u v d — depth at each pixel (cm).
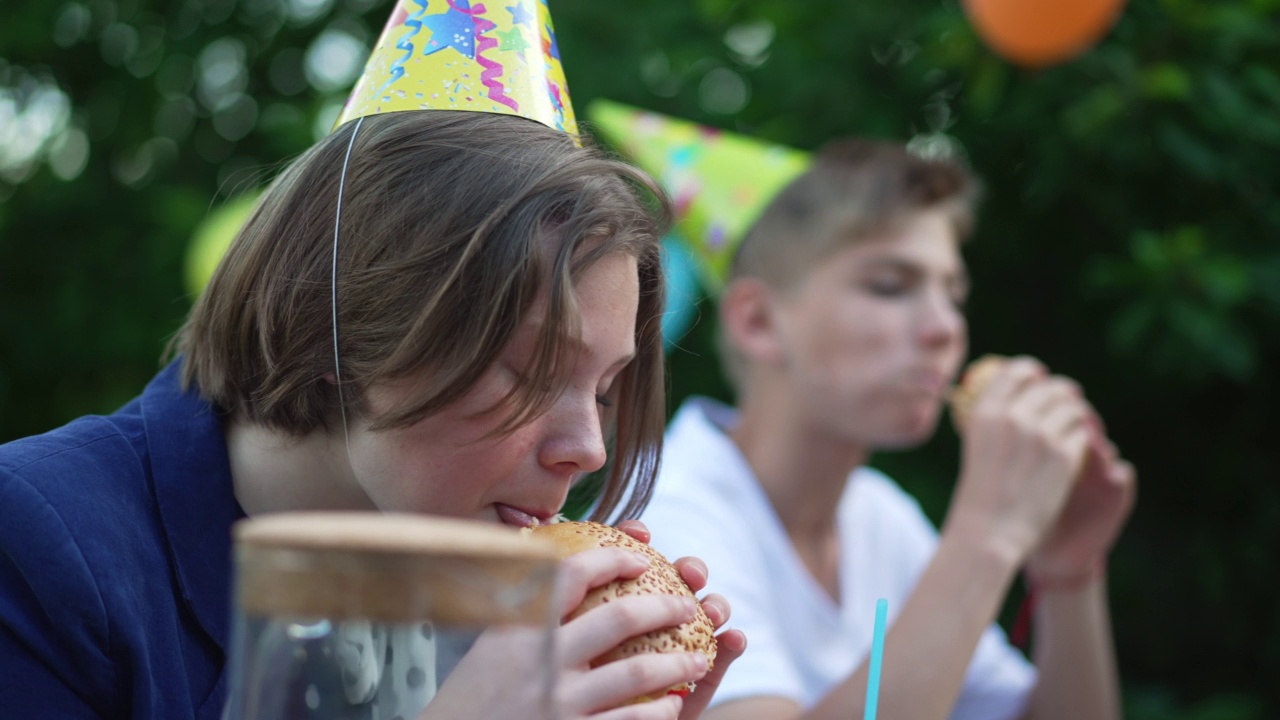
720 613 130
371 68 145
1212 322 350
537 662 77
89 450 133
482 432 120
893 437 243
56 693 120
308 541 67
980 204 391
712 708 197
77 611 121
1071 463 216
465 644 71
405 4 146
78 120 480
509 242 119
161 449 137
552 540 122
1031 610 261
